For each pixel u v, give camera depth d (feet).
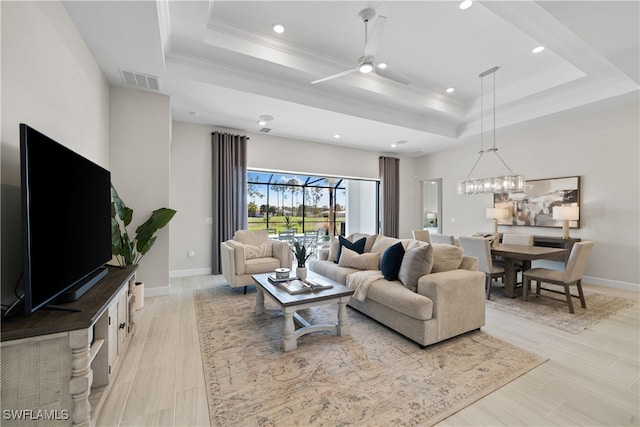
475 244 13.06
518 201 18.25
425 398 5.87
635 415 5.41
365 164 23.35
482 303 9.12
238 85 11.84
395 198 24.68
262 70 11.98
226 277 13.74
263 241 15.61
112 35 8.22
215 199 16.92
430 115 17.26
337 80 12.96
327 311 11.01
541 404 5.70
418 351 7.82
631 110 13.88
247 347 8.03
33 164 4.22
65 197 5.24
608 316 10.48
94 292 5.89
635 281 13.87
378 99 14.93
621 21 8.52
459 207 22.13
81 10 7.16
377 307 9.50
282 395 5.96
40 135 4.41
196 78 11.02
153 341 8.36
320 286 9.13
